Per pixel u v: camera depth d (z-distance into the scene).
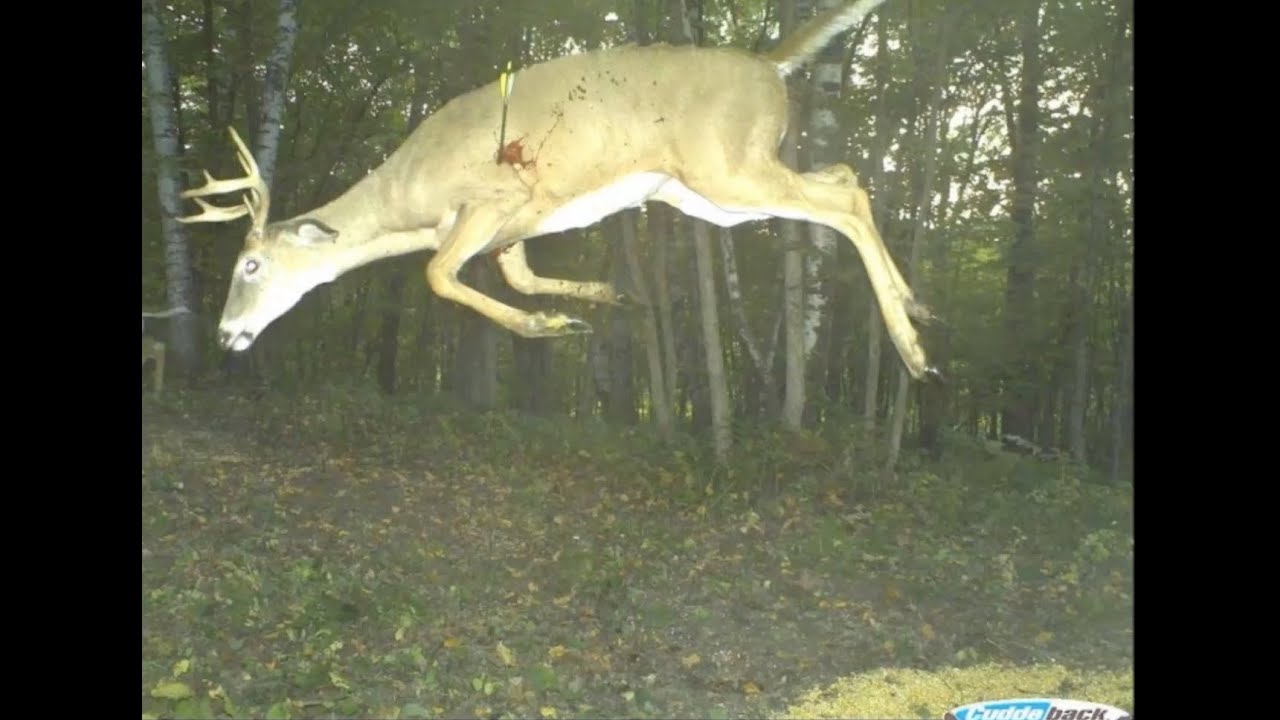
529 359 11.48
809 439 6.21
